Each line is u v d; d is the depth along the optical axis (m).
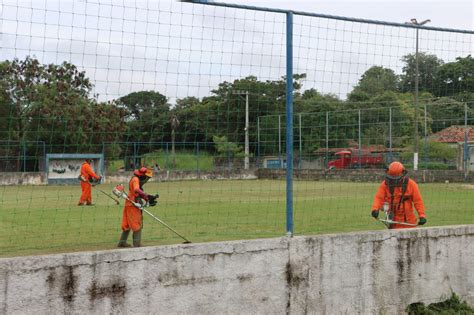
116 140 15.61
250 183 29.25
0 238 10.91
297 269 5.93
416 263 6.56
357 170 27.25
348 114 23.97
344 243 6.18
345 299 6.16
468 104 23.20
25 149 16.80
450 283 6.77
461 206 17.25
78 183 31.16
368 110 23.59
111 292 5.08
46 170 29.84
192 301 5.43
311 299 5.99
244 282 5.67
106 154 28.86
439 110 25.14
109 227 12.73
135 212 9.51
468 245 6.92
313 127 21.25
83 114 9.48
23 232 11.81
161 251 5.30
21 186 28.70
